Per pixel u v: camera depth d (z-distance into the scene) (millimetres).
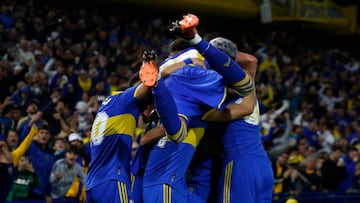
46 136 24562
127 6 54469
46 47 37906
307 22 63062
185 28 12750
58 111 31094
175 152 13367
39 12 42594
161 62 14430
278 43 60594
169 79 13633
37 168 23953
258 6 61062
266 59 53750
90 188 13367
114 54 42938
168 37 51625
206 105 13531
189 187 14742
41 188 23969
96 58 39656
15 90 32812
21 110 30797
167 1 55156
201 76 13477
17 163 23531
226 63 13016
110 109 13492
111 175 13234
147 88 13312
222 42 14086
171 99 12578
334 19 65312
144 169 13836
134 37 47562
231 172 14344
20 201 22344
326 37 68938
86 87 36219
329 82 56281
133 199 13469
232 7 58750
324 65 60656
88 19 45250
